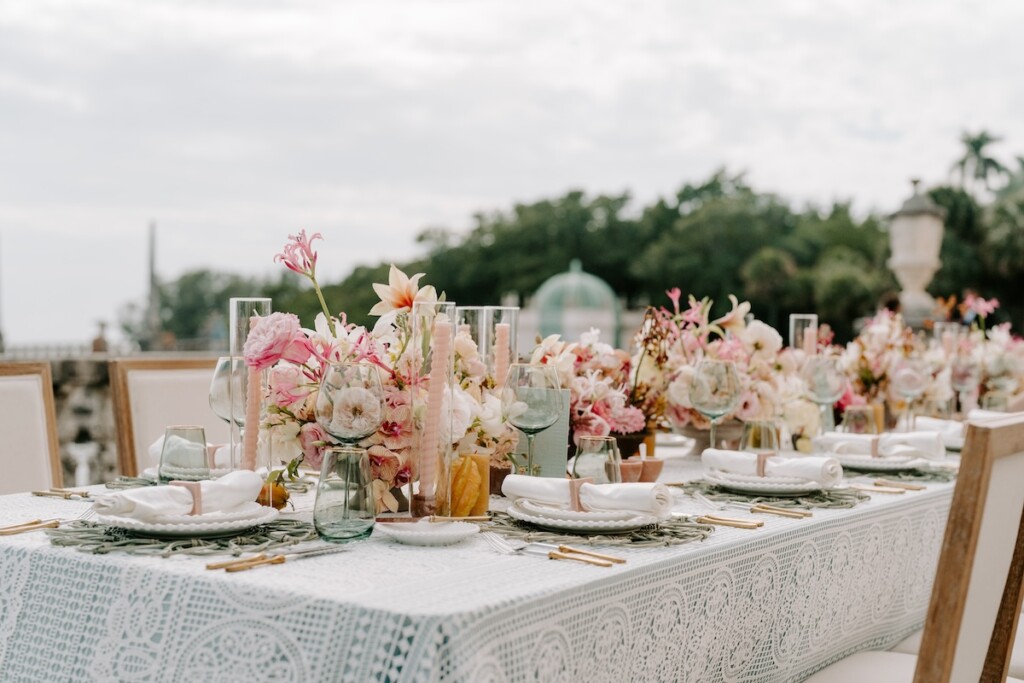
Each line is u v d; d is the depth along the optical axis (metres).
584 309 33.53
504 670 1.23
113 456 4.96
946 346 4.28
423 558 1.49
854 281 29.72
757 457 2.22
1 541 1.56
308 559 1.47
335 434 1.72
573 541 1.60
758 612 1.74
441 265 36.69
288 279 43.09
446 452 1.74
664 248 33.09
